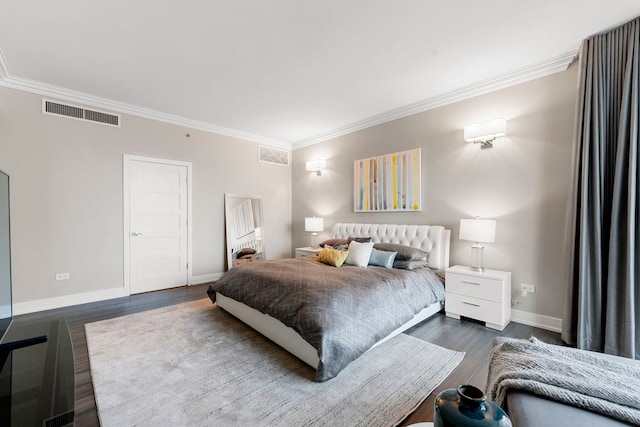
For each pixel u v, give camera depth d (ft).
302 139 18.37
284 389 5.80
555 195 8.92
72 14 6.82
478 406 2.57
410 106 12.53
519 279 9.62
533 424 2.77
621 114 7.16
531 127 9.40
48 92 10.80
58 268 11.10
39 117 10.68
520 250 9.61
